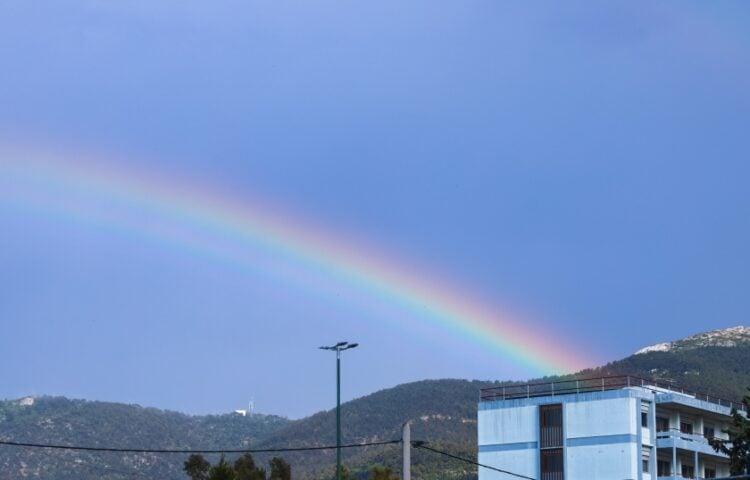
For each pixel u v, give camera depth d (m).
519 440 98.06
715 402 106.88
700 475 101.94
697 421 102.50
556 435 96.56
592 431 95.12
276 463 92.62
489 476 98.94
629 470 92.94
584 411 95.75
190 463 85.62
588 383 100.69
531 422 97.81
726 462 105.12
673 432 96.56
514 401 99.12
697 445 97.62
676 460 99.19
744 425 81.00
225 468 83.25
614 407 94.56
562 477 95.44
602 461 94.25
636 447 93.44
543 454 96.75
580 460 95.19
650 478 94.69
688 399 98.50
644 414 95.56
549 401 97.38
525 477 91.62
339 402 78.38
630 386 97.81
